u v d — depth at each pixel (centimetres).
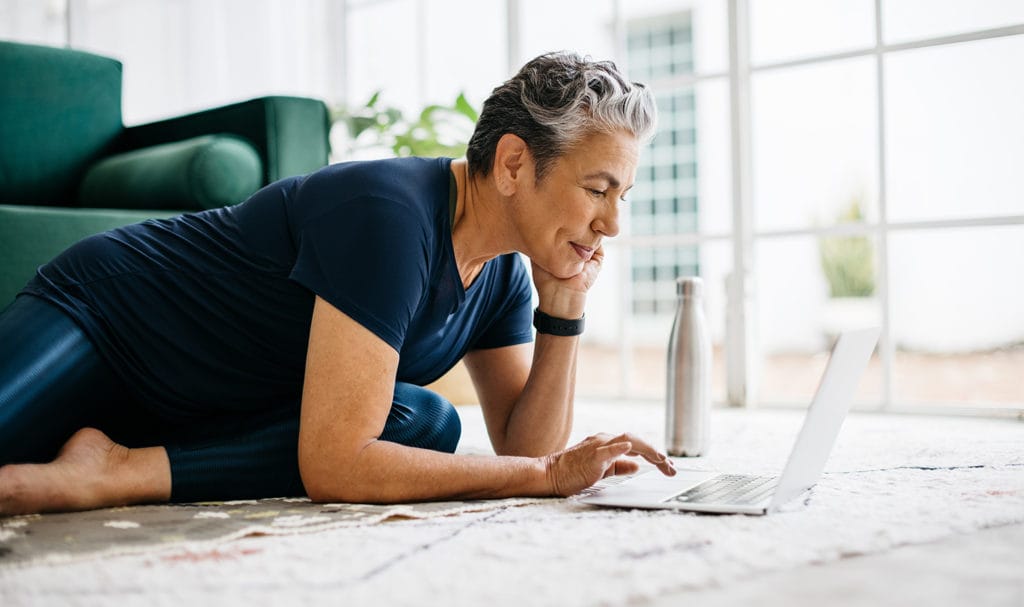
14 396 136
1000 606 85
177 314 147
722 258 853
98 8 464
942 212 717
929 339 744
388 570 99
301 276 134
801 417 271
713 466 173
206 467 139
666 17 892
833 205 856
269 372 150
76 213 236
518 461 137
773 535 110
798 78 854
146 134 318
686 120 873
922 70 704
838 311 823
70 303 145
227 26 424
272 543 111
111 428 155
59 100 314
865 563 100
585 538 110
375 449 130
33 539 113
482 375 180
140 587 93
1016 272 707
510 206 145
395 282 131
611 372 679
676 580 92
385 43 402
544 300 166
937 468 164
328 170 145
